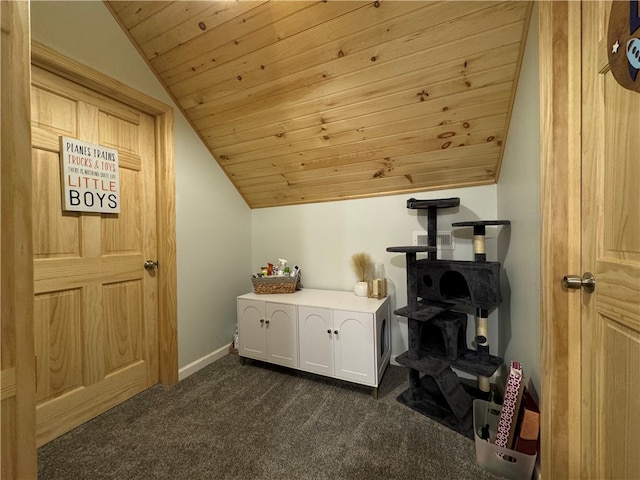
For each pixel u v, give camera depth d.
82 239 1.44
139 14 1.47
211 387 1.76
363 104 1.54
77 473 1.12
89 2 1.40
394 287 2.07
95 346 1.49
